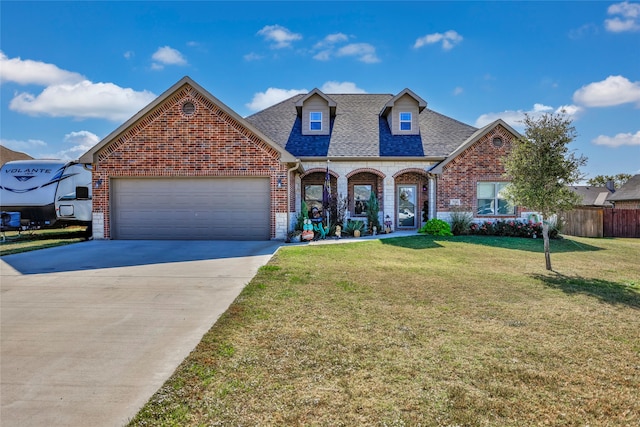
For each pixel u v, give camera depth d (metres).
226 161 13.62
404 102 18.50
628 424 2.90
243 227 13.87
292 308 5.68
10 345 4.41
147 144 13.66
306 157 16.75
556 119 9.09
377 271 8.47
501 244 13.46
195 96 13.60
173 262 9.29
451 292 6.81
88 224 17.03
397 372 3.71
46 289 6.82
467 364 3.90
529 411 3.06
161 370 3.76
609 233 21.33
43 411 3.05
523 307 5.97
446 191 16.41
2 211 16.59
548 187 9.12
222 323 5.02
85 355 4.12
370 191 18.34
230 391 3.33
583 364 3.94
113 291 6.69
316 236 14.37
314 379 3.55
